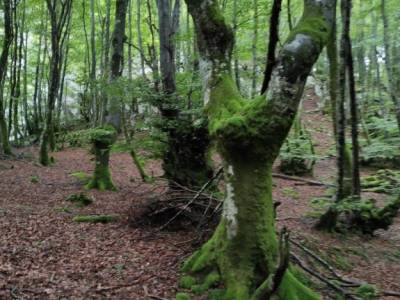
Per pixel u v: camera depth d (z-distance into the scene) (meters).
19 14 23.89
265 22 13.38
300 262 6.09
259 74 13.66
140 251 7.12
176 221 8.34
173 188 8.77
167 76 9.04
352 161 9.66
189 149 8.59
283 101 4.84
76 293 5.37
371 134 17.05
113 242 7.58
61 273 6.00
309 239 8.23
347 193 9.67
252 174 5.19
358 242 8.99
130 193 12.12
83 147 22.47
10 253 6.55
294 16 18.50
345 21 8.19
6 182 12.88
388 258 8.16
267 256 5.10
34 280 5.64
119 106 11.73
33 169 15.90
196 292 5.33
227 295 5.00
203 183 8.52
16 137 24.12
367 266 7.63
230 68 5.85
